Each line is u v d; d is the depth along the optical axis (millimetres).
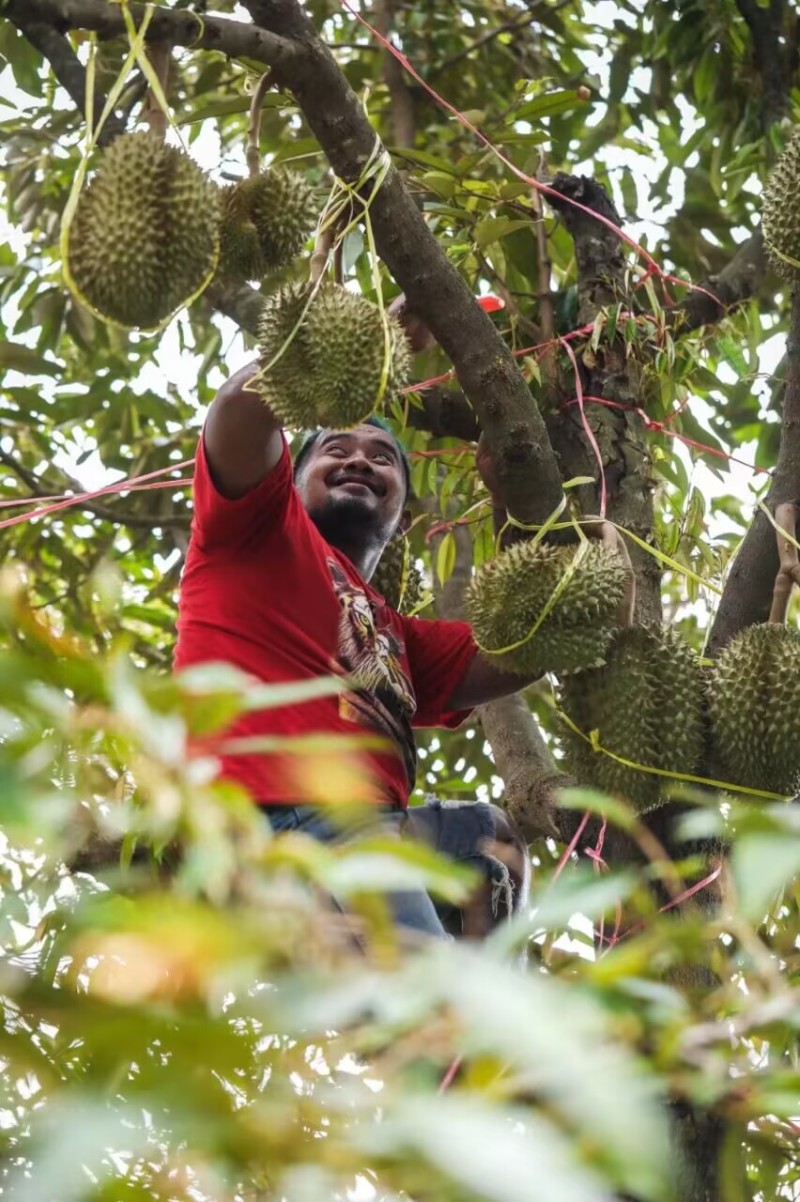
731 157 5668
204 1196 1072
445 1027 1052
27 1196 840
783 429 3389
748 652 2930
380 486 3420
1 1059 1094
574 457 3666
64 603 5523
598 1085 842
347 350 2586
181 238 2484
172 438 5871
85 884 1906
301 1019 946
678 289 5699
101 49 4957
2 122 5633
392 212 3043
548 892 1184
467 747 5680
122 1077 1117
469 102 6020
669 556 3793
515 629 2893
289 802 2680
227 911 1019
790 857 1136
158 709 1105
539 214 4078
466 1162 804
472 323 3145
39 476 5879
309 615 3004
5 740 1086
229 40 2773
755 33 5387
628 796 2896
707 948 1408
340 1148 950
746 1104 1202
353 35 5941
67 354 6152
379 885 1033
